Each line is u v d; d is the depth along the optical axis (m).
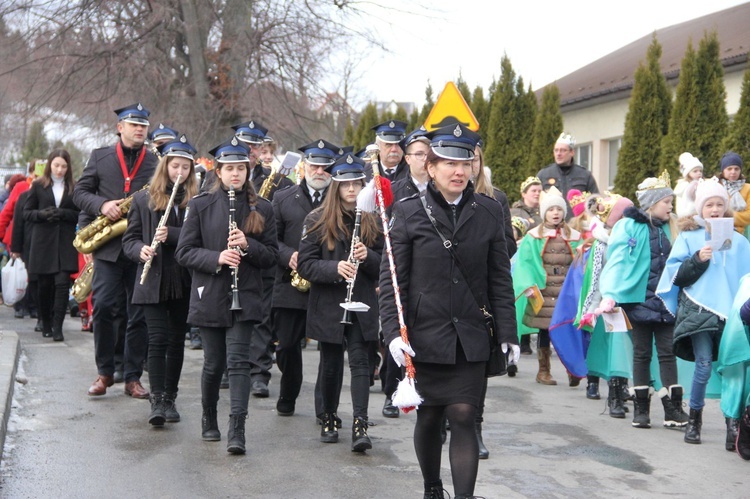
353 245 6.87
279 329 7.82
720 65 15.40
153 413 7.46
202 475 6.23
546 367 10.15
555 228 10.26
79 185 8.65
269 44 23.11
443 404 5.07
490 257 5.24
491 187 6.88
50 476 6.14
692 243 7.39
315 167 8.08
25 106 24.38
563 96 25.17
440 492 5.27
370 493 5.90
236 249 6.72
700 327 7.21
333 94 24.59
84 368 10.02
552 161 18.33
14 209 13.34
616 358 8.40
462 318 5.08
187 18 22.48
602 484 6.20
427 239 5.11
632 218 8.00
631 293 7.86
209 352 6.93
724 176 10.94
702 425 8.13
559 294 9.72
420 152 7.08
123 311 9.27
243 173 6.91
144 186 8.47
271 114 23.38
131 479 6.11
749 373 6.90
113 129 24.70
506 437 7.51
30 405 8.18
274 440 7.21
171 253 7.58
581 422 8.14
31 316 14.95
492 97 19.88
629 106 16.78
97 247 8.45
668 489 6.12
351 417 8.09
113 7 22.78
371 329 6.96
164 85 23.14
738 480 6.36
